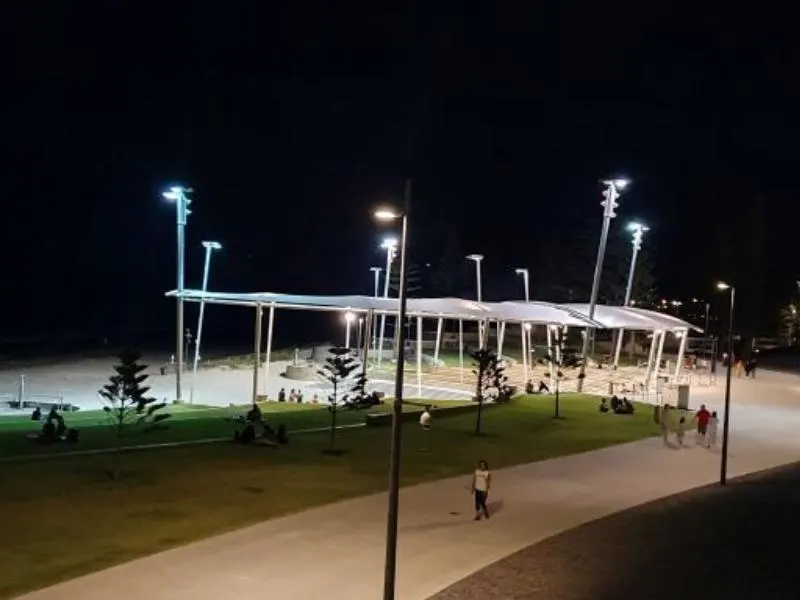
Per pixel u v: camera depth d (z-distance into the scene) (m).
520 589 20.69
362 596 19.45
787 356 114.62
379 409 54.44
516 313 69.81
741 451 46.31
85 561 21.28
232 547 23.08
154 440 40.62
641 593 20.91
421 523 26.84
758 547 25.89
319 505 28.66
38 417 48.06
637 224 111.12
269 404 61.31
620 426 52.62
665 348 113.56
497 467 37.88
